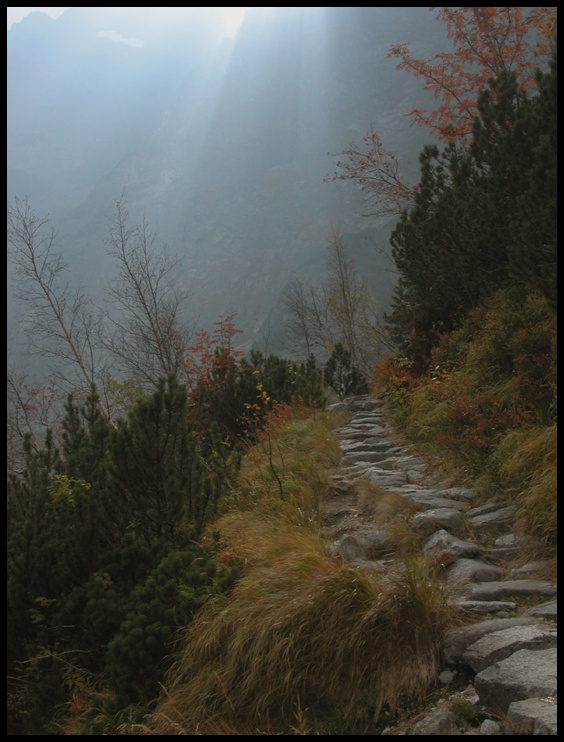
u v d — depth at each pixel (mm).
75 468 6758
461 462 7184
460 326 11891
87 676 4980
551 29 11219
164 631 4555
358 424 11945
